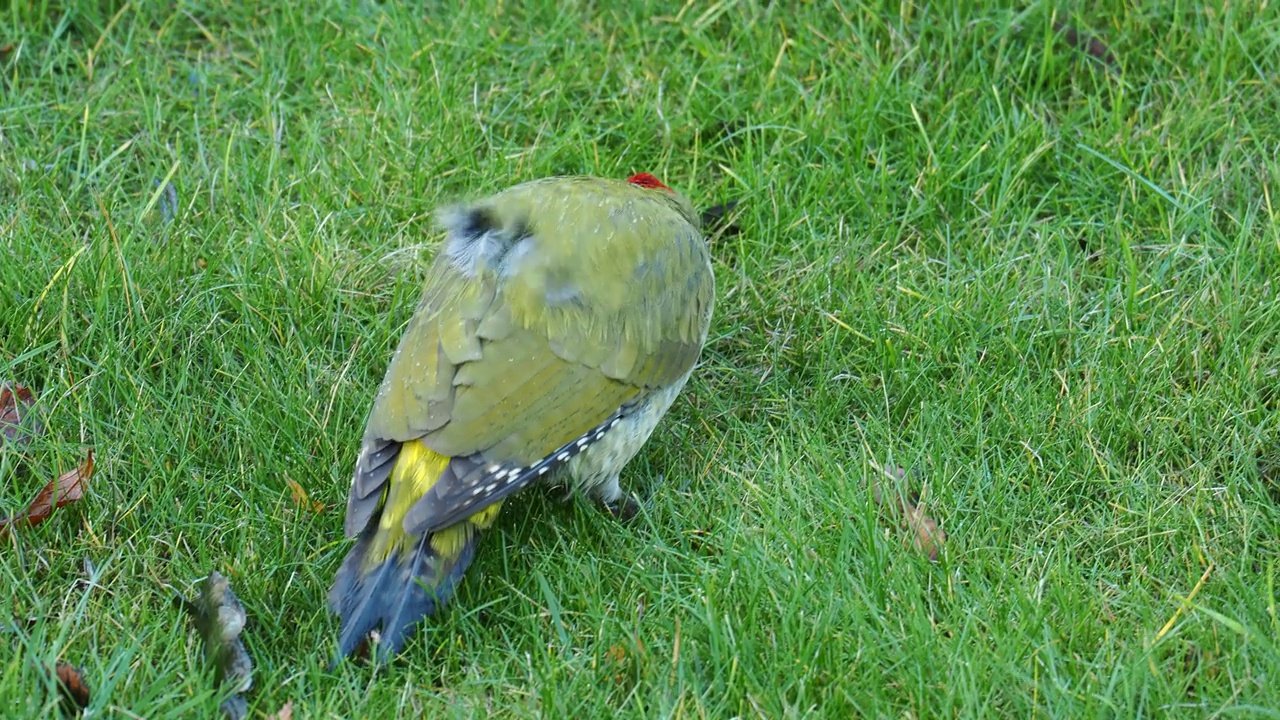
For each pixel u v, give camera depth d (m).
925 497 7.48
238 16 10.60
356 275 8.70
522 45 10.43
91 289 8.32
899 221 9.30
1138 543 7.21
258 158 9.42
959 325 8.41
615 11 10.57
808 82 10.09
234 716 6.37
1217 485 7.52
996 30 10.20
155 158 9.54
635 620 6.69
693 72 10.16
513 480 6.65
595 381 6.94
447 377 6.73
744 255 9.02
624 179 8.68
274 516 7.32
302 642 6.80
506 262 7.03
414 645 6.71
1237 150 9.35
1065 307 8.53
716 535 7.32
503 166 9.41
